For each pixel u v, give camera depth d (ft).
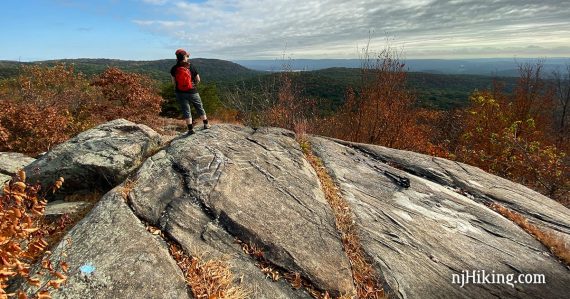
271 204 18.35
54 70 52.65
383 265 16.20
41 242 11.79
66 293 11.66
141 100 49.37
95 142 23.82
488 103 58.29
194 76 25.72
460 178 29.40
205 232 15.57
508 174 44.57
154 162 20.62
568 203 36.96
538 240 22.24
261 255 14.99
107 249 13.60
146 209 16.37
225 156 22.03
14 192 10.84
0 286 9.87
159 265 13.19
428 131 54.13
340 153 29.35
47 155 22.77
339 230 17.80
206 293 12.60
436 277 16.44
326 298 13.74
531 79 66.69
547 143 63.00
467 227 21.67
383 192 23.94
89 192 22.06
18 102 46.42
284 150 25.77
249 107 39.88
